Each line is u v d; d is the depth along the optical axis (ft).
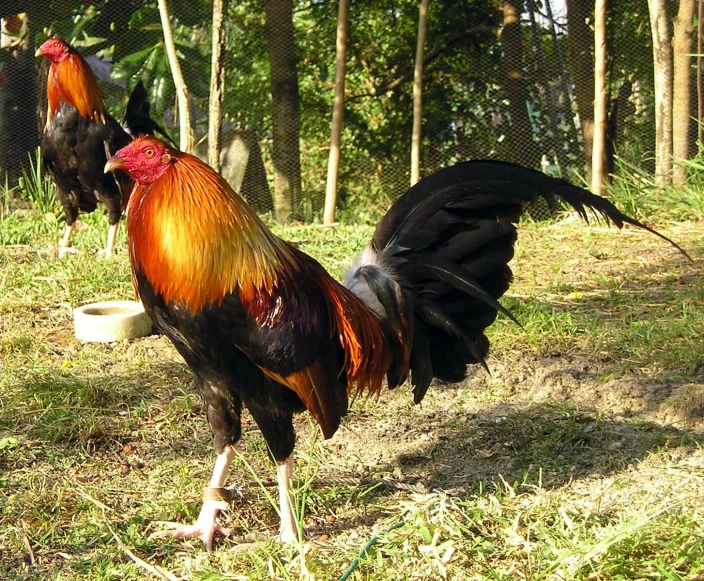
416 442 14.38
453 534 11.19
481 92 33.47
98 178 23.30
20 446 13.88
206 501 11.67
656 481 12.64
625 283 21.80
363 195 34.53
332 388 11.25
